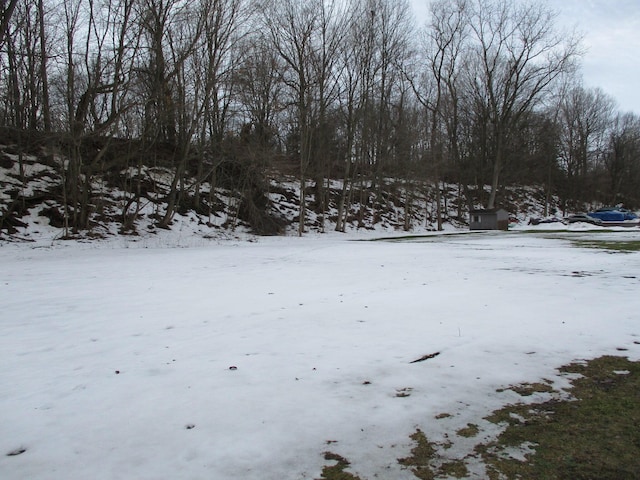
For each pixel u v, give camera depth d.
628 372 4.06
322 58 28.03
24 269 11.48
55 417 3.27
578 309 6.41
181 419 3.22
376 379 3.96
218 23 20.72
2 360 4.54
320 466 2.63
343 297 7.66
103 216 21.66
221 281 9.55
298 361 4.43
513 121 38.84
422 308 6.71
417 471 2.58
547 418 3.24
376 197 38.50
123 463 2.66
